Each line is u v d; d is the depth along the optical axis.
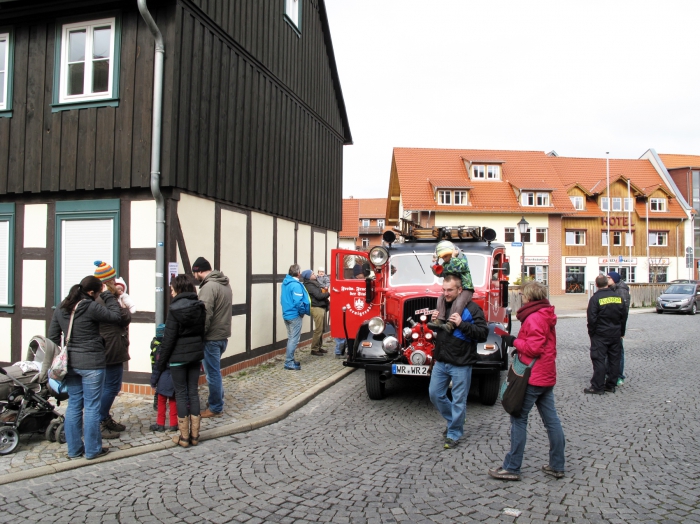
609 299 8.34
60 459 5.18
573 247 45.66
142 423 6.46
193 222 8.46
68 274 8.36
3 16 8.41
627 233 46.56
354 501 4.27
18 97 8.59
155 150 7.67
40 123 8.45
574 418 6.90
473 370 7.07
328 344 13.55
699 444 5.75
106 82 8.16
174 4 7.85
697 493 4.41
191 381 5.78
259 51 10.86
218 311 6.75
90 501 4.29
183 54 8.11
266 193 11.18
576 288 45.78
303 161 13.49
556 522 3.89
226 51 9.52
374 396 7.84
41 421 5.61
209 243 8.92
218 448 5.69
